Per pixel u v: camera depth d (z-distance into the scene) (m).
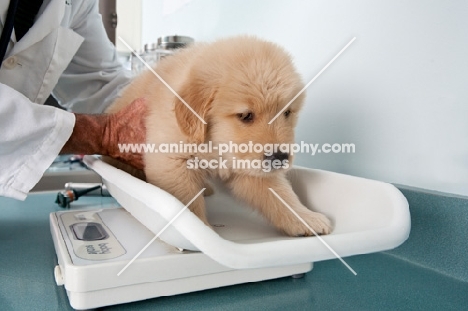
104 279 0.60
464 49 0.80
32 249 0.91
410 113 0.92
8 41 1.05
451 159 0.84
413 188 0.89
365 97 1.04
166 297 0.67
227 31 1.62
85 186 1.41
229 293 0.70
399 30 0.94
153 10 2.34
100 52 1.55
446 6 0.83
